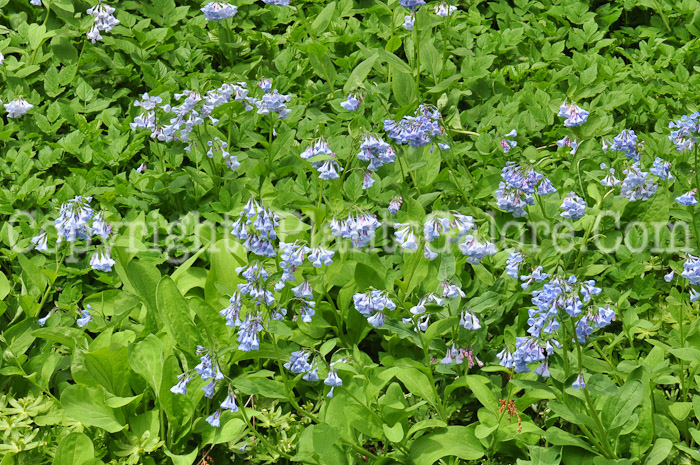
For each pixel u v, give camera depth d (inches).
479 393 88.5
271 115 106.7
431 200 100.1
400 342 95.7
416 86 109.0
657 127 112.0
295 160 108.1
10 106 108.4
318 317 95.8
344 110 111.7
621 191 98.0
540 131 112.6
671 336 94.1
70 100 113.8
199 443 90.6
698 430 87.4
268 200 102.9
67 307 97.5
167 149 108.4
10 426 88.7
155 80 114.1
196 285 98.3
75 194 104.3
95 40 113.8
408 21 111.0
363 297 88.0
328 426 85.6
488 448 88.4
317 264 87.0
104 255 93.0
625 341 96.8
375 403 89.6
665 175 97.9
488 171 106.9
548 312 83.1
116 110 113.0
